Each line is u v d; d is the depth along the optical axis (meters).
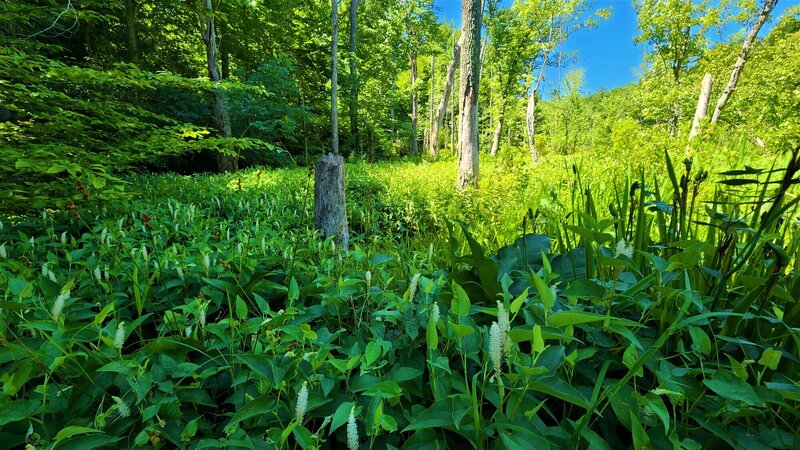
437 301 1.59
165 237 3.35
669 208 1.49
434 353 1.14
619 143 8.93
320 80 20.81
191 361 1.46
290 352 1.21
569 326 1.05
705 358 1.21
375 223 5.05
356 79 20.89
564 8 25.30
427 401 1.29
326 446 1.19
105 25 11.82
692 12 21.75
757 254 1.44
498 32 27.30
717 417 1.01
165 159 11.98
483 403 1.21
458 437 1.10
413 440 1.00
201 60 16.33
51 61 3.95
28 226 3.46
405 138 34.00
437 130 28.23
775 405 1.08
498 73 29.23
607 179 4.86
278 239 2.98
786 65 15.95
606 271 1.58
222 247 2.65
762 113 14.43
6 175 3.76
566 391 0.92
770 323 1.21
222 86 5.47
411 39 26.47
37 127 4.21
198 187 6.90
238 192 6.26
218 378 1.43
